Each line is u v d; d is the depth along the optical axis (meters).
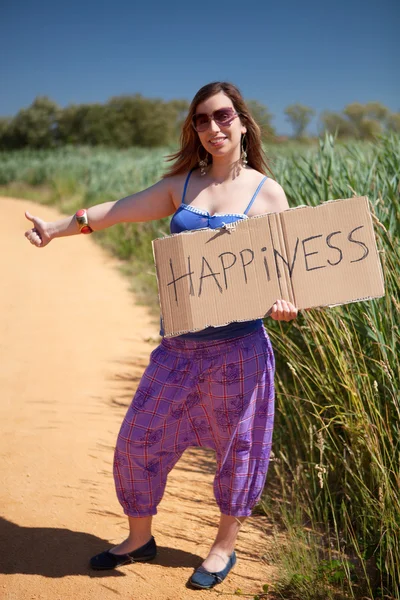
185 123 2.78
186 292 2.58
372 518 3.05
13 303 8.13
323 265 2.54
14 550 3.07
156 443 2.78
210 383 2.71
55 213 19.03
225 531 2.88
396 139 4.77
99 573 2.92
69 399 5.04
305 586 2.74
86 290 9.09
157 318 7.75
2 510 3.42
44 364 5.85
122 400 5.08
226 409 2.72
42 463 3.96
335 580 2.80
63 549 3.10
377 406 3.22
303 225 2.55
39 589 2.79
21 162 30.80
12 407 4.83
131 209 2.85
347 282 2.53
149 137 66.19
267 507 3.44
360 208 2.53
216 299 2.57
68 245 13.02
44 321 7.34
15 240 13.41
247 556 3.09
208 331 2.67
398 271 3.17
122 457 2.80
